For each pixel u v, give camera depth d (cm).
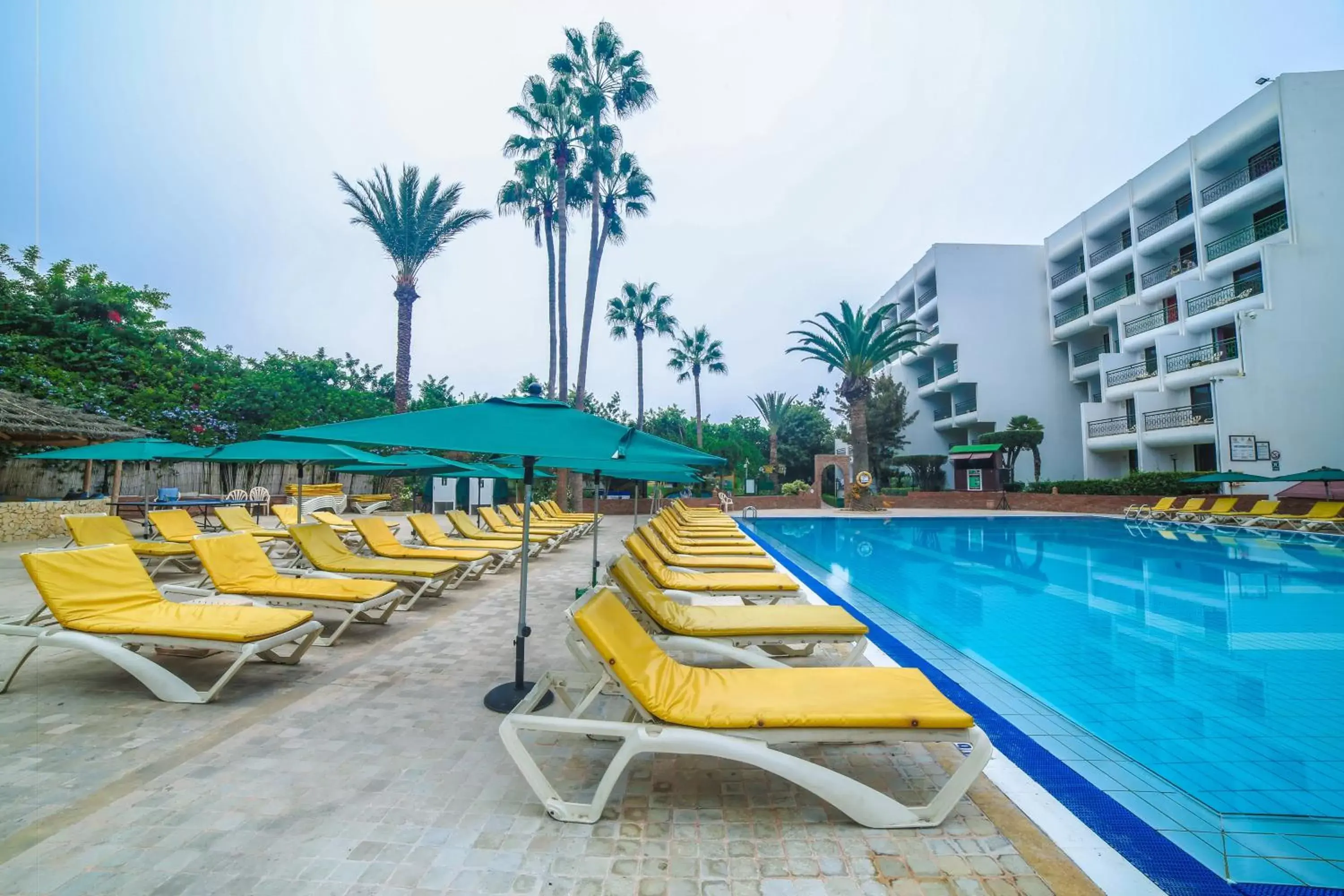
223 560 530
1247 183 2055
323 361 2859
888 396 3459
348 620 511
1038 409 3156
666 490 2108
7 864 220
